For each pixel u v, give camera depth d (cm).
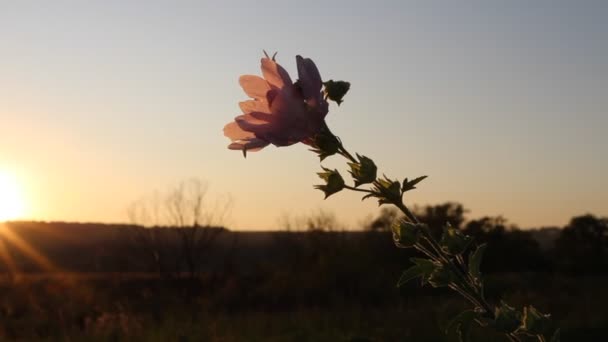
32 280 3344
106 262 4722
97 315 2281
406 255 3020
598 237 4403
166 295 2889
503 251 3594
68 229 6975
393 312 2048
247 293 2792
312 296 2620
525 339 160
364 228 3195
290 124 179
